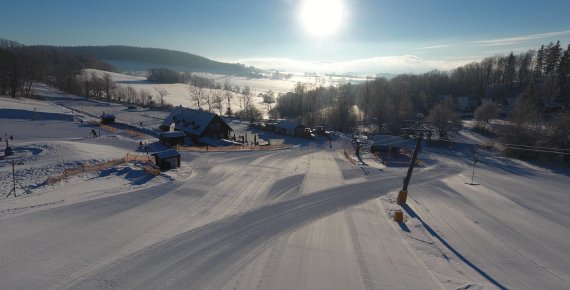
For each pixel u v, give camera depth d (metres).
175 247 20.73
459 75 169.50
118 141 55.06
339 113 107.38
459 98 135.12
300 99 132.50
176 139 56.47
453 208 34.00
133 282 16.77
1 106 79.81
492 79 158.50
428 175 49.66
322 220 27.33
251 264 19.22
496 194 41.16
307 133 82.81
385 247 23.12
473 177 50.88
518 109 78.56
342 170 47.59
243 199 31.36
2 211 24.06
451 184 45.03
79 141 52.12
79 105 118.31
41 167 36.28
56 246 19.67
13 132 58.31
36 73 159.88
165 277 17.41
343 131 102.94
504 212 34.00
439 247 24.28
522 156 68.69
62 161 38.59
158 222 24.44
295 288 17.05
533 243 26.45
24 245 19.44
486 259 23.05
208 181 36.47
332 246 22.44
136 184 33.53
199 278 17.48
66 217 24.02
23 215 23.70
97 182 33.22
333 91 182.00
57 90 158.88
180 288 16.52
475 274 20.75
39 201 26.88
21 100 99.44
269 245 21.88
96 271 17.42
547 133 67.88
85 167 37.31
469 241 25.95
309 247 21.98
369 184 40.78
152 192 31.31
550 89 112.00
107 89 147.38
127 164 39.66
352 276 18.66
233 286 16.88
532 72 152.62
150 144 55.19
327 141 78.62
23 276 16.48
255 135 77.56
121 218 24.62
